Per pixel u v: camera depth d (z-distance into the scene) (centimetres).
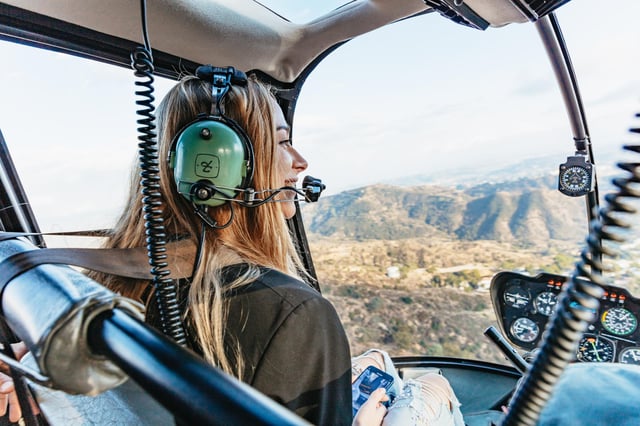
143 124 84
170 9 145
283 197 123
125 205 112
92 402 79
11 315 46
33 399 96
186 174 90
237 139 92
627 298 206
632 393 58
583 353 222
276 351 77
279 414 30
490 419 200
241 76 106
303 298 81
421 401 136
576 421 56
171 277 90
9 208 142
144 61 85
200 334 82
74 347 39
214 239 98
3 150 139
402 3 172
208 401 31
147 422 70
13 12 121
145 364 34
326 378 81
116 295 43
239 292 83
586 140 189
